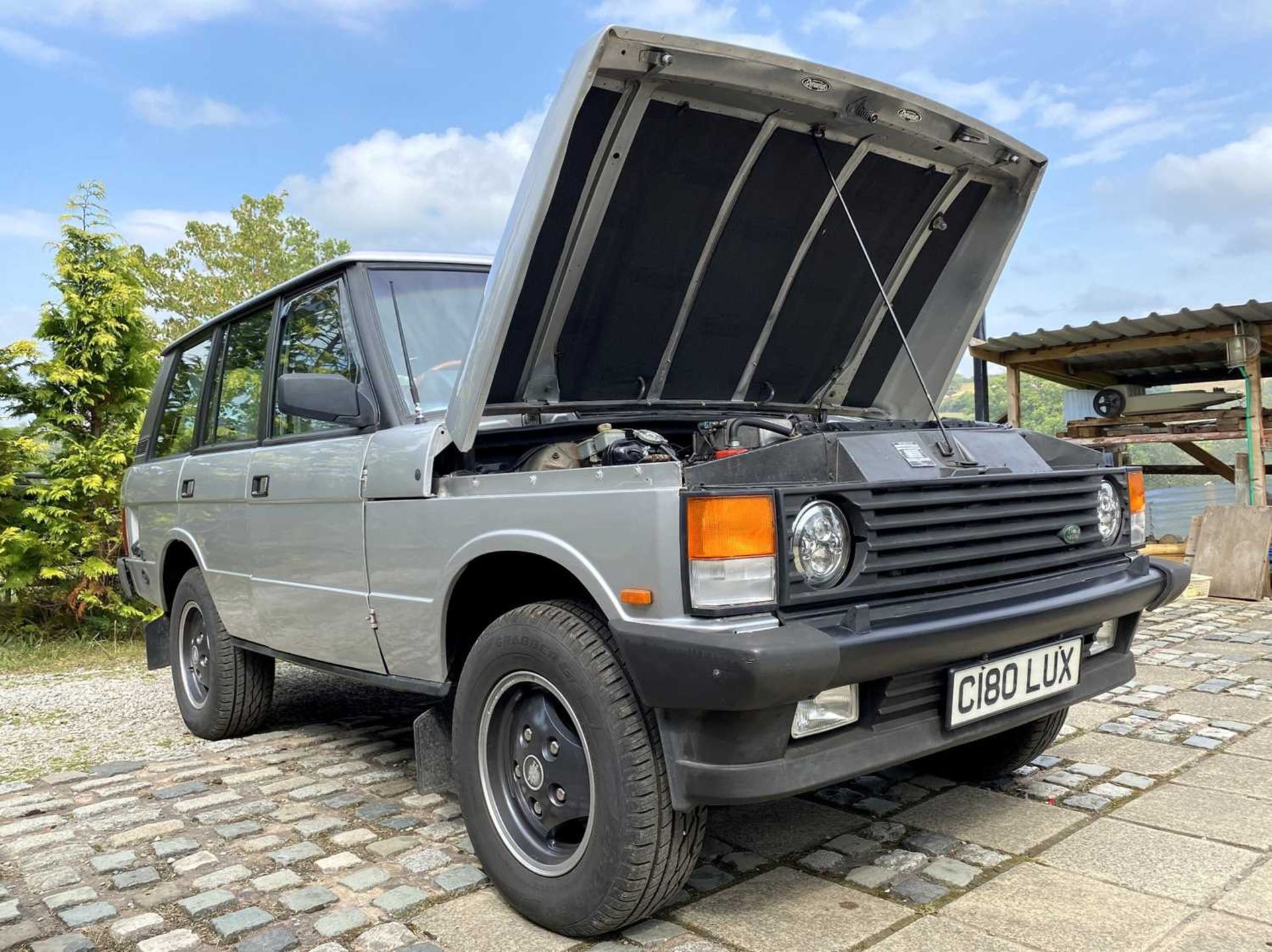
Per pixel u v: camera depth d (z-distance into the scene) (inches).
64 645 328.5
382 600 117.3
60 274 345.4
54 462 349.4
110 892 104.7
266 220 1150.3
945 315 146.0
